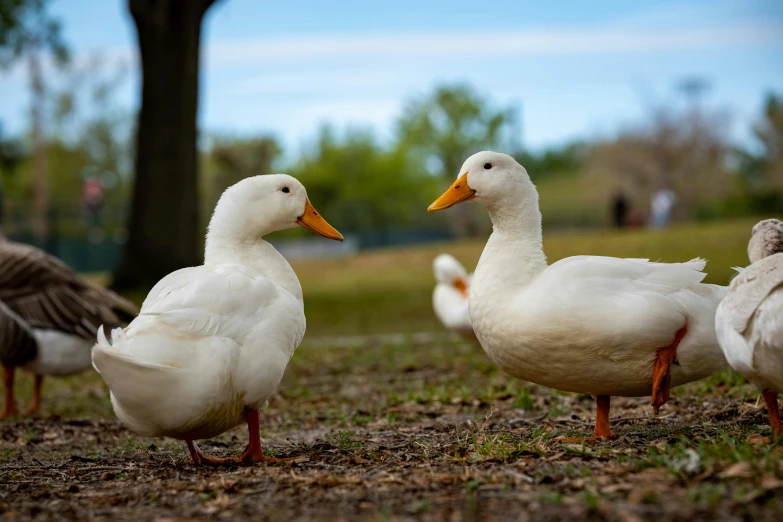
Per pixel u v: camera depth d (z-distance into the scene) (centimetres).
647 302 507
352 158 8219
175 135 2162
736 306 452
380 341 1429
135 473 500
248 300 479
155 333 452
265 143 5541
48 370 837
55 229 3775
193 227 2195
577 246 2808
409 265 2908
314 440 626
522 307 531
